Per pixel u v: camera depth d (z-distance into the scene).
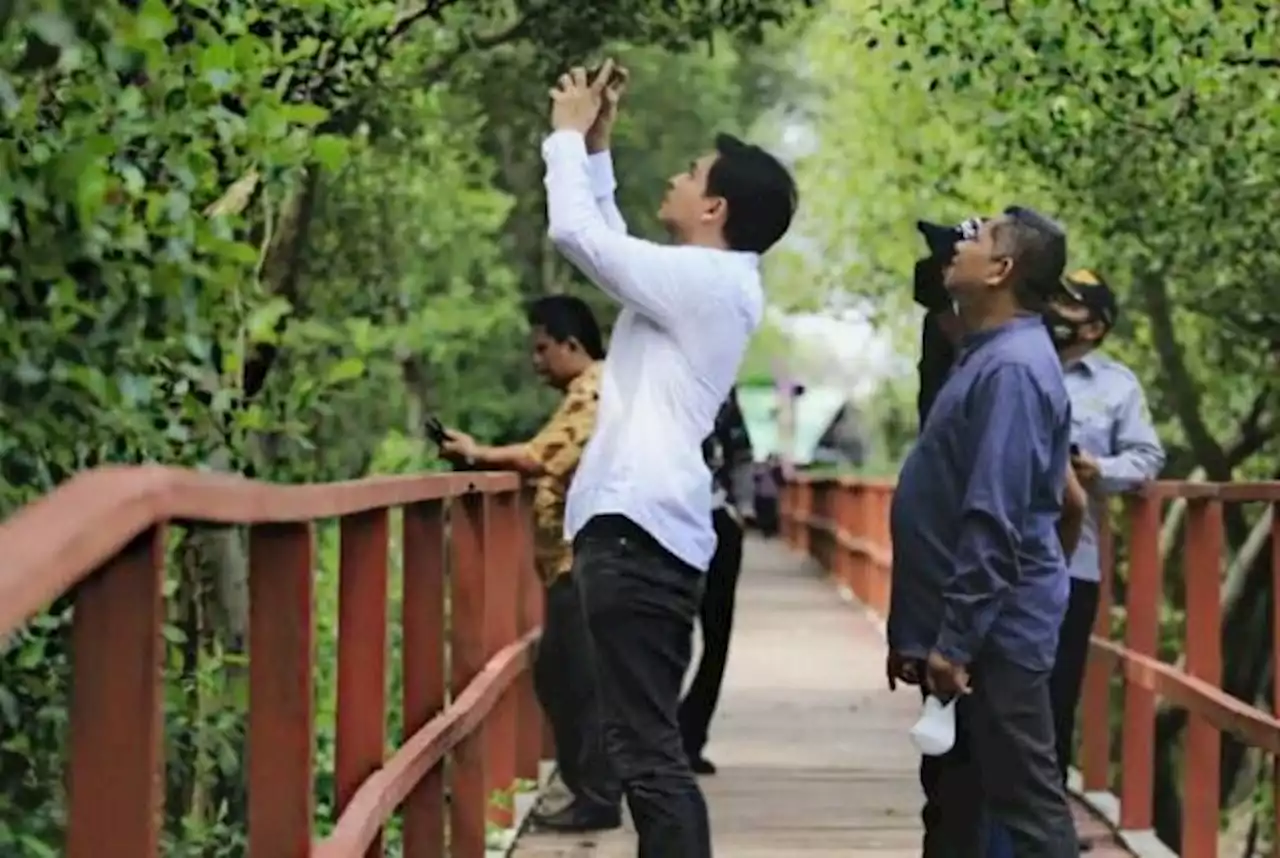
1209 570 9.93
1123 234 18.28
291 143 7.59
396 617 13.01
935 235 8.03
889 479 25.75
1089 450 9.85
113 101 6.10
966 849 7.38
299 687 4.89
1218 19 14.95
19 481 5.88
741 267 7.13
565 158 7.14
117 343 6.05
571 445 10.56
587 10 15.95
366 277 18.80
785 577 33.12
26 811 6.06
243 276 7.45
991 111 17.53
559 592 10.88
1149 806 11.30
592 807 11.33
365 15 11.17
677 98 31.84
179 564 8.48
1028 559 6.99
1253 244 17.34
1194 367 24.20
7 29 5.79
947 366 8.28
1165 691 10.38
